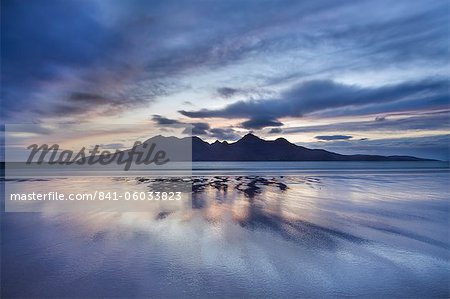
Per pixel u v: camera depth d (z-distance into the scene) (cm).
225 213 857
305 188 1432
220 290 396
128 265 478
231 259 502
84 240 611
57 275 442
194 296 380
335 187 1477
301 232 665
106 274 444
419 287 406
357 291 395
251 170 3138
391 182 1744
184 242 593
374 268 469
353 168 3797
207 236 632
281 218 797
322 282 421
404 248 563
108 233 661
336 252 539
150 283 416
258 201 1055
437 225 735
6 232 674
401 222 764
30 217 827
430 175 2327
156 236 636
